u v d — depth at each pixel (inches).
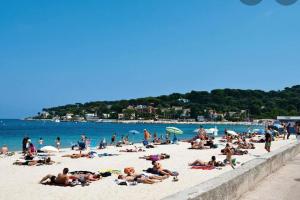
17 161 964.0
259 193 460.4
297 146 999.6
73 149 1475.1
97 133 3836.1
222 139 2103.8
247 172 465.4
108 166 916.6
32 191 580.7
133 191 576.4
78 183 631.2
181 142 1929.1
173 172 730.2
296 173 634.2
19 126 6087.6
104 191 577.3
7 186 624.1
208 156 1181.1
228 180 379.6
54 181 642.8
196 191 302.8
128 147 1585.9
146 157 1098.7
